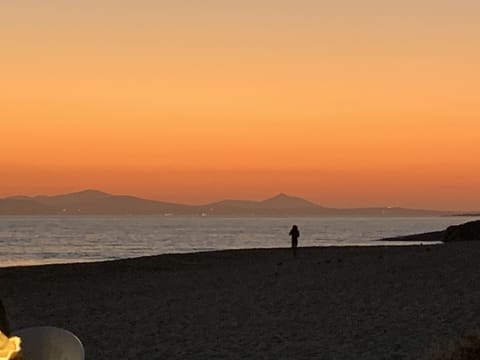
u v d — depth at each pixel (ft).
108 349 51.93
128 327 61.16
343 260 118.11
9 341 14.16
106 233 487.20
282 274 100.68
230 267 118.21
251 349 50.08
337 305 69.00
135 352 50.55
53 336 18.76
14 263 190.08
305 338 53.21
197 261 134.62
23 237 403.34
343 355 47.19
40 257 221.25
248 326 59.36
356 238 397.19
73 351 18.51
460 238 203.72
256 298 76.64
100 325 62.80
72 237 406.82
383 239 366.02
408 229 655.76
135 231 542.57
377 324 57.67
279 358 47.01
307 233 507.30
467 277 84.58
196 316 65.87
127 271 117.91
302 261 122.11
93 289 93.61
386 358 45.68
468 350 34.60
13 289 95.81
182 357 48.24
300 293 79.00
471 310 61.16
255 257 140.26
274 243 330.75
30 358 18.54
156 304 75.56
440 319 58.23
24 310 74.79
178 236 434.30
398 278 87.97
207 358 47.70
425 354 41.60
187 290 87.51
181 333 57.21
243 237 419.54
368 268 102.32
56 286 98.63
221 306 71.82
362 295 74.90
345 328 56.59
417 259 112.27
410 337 51.88
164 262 132.67
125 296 84.38
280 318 62.85
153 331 58.65
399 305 66.85
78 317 68.33
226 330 57.82
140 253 245.45
